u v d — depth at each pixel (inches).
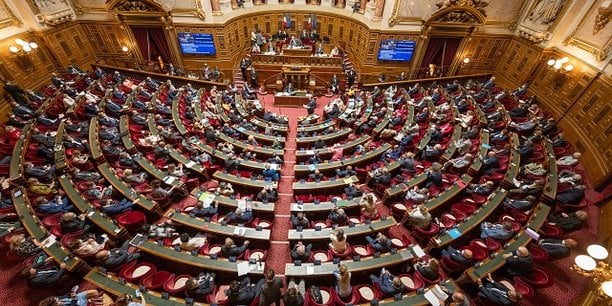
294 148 597.9
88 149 478.9
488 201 382.9
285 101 787.4
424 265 309.4
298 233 349.1
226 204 390.3
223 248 320.8
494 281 295.4
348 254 328.5
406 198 413.1
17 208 345.7
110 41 849.5
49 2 716.7
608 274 211.8
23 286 315.9
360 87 868.0
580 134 554.3
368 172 470.3
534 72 708.7
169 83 708.7
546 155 465.4
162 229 350.6
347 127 636.1
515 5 737.6
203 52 852.6
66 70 772.6
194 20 796.0
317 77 852.0
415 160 513.3
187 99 675.4
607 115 506.3
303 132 615.8
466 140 502.9
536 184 406.6
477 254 327.0
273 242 388.8
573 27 611.5
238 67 921.5
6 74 624.4
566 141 526.3
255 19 900.6
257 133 592.1
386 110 644.7
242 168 478.6
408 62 854.5
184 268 315.9
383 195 443.8
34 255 305.7
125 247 322.3
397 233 393.7
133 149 487.2
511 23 763.4
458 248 356.5
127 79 730.8
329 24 908.6
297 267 305.4
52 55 745.0
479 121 566.9
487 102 650.8
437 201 392.5
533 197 386.3
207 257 313.4
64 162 427.2
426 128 579.2
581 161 532.7
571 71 602.2
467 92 700.0
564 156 479.2
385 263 308.8
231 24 845.2
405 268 325.7
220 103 692.1
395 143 536.7
